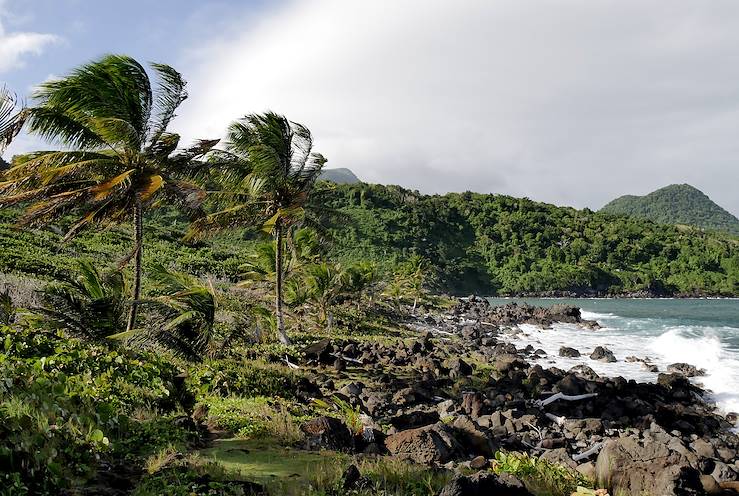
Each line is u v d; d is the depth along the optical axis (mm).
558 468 8047
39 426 5707
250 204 22625
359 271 39656
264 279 31969
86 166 15125
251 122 21844
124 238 52344
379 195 182875
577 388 19344
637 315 67875
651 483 7363
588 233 181750
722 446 14562
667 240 174750
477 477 5676
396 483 6121
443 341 35688
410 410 15898
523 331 47625
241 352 20406
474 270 161625
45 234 42500
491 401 17594
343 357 23188
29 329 12289
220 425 9430
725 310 79062
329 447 8516
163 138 16250
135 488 5312
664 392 20688
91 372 10195
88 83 14398
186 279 18438
